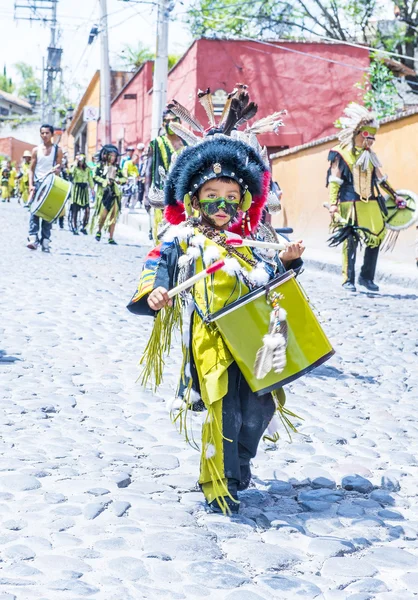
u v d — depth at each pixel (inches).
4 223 967.0
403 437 215.5
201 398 157.4
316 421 224.4
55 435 199.8
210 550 139.9
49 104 2842.0
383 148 640.4
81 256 604.4
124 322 351.9
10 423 206.4
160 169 324.5
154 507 157.2
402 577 135.5
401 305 437.7
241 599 123.8
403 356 315.0
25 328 327.6
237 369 155.8
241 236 163.6
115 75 1957.4
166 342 159.5
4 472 171.6
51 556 134.0
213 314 150.8
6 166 1924.2
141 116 1526.8
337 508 164.2
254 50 1066.7
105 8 1259.8
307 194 805.9
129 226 1060.5
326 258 663.1
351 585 131.7
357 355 312.2
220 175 154.3
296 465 189.8
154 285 153.1
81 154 842.2
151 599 122.7
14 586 123.5
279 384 152.2
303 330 154.3
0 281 451.2
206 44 1061.8
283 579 131.6
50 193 583.2
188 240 155.8
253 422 157.9
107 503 157.6
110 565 132.6
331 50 1075.9
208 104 176.6
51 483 167.2
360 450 202.4
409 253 588.7
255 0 1296.8
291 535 150.4
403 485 180.7
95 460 182.5
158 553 137.2
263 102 1075.9
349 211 465.4
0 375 253.6
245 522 153.4
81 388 243.9
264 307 152.6
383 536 152.3
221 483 154.2
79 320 350.3
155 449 194.2
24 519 148.9
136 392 243.0
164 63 873.5
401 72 1214.3
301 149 813.9
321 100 1080.8
